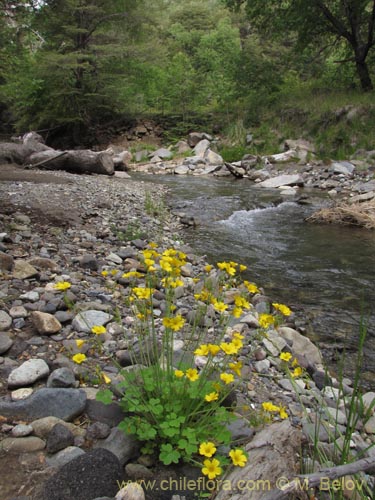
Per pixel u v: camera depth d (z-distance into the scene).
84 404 2.29
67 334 3.19
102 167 13.55
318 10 18.81
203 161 17.23
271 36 21.52
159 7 24.28
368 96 17.39
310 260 6.36
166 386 2.18
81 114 23.39
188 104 22.95
